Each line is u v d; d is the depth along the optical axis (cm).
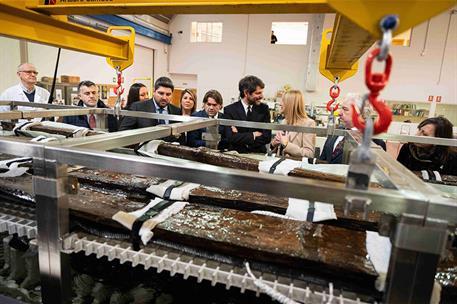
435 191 50
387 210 47
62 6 107
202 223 71
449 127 166
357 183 49
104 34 150
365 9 44
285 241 65
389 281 50
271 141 209
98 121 181
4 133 134
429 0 42
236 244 63
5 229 78
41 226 64
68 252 65
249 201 82
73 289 74
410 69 649
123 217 69
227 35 764
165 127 101
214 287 75
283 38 810
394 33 45
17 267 81
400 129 589
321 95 704
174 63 822
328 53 130
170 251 67
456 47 621
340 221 75
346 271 57
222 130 211
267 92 754
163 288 76
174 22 798
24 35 114
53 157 59
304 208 79
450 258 65
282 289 58
